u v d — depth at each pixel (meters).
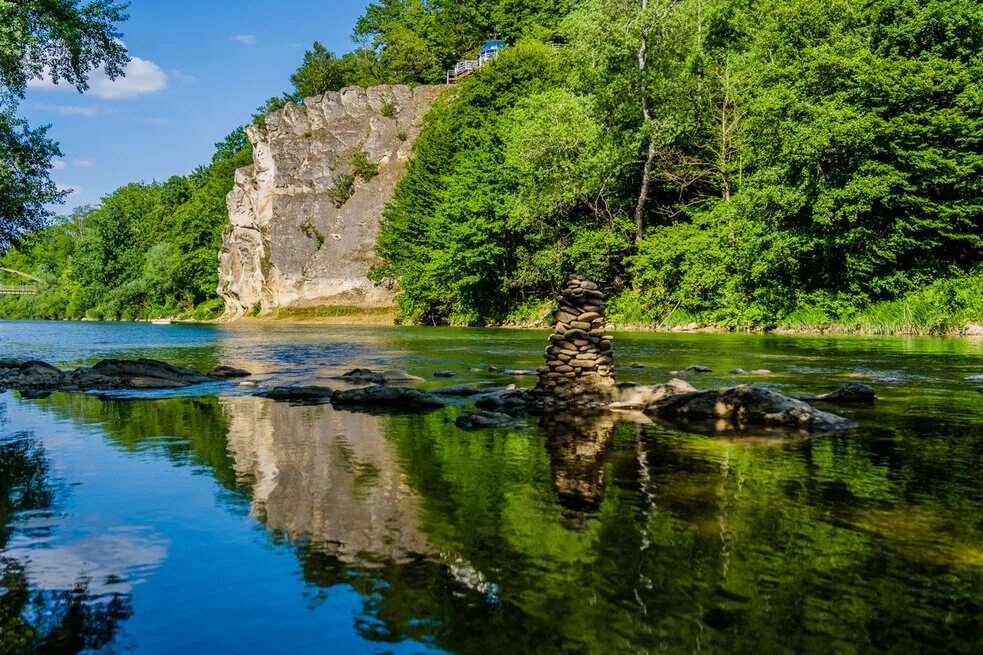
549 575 3.02
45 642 2.46
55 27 18.12
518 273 43.31
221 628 2.55
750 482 4.71
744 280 31.59
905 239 28.20
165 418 7.95
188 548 3.41
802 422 7.16
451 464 5.34
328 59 84.69
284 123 69.50
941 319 26.47
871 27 33.44
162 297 84.81
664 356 17.03
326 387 10.41
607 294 37.84
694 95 36.16
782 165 30.00
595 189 37.38
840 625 2.55
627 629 2.51
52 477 4.96
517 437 6.55
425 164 54.50
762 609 2.68
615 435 6.67
